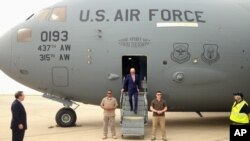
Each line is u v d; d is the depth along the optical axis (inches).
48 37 642.2
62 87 645.3
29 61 644.7
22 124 430.9
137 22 636.1
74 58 631.2
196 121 770.8
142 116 589.9
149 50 625.9
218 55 637.3
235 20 663.1
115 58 625.6
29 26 657.6
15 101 431.8
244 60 647.8
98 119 807.7
